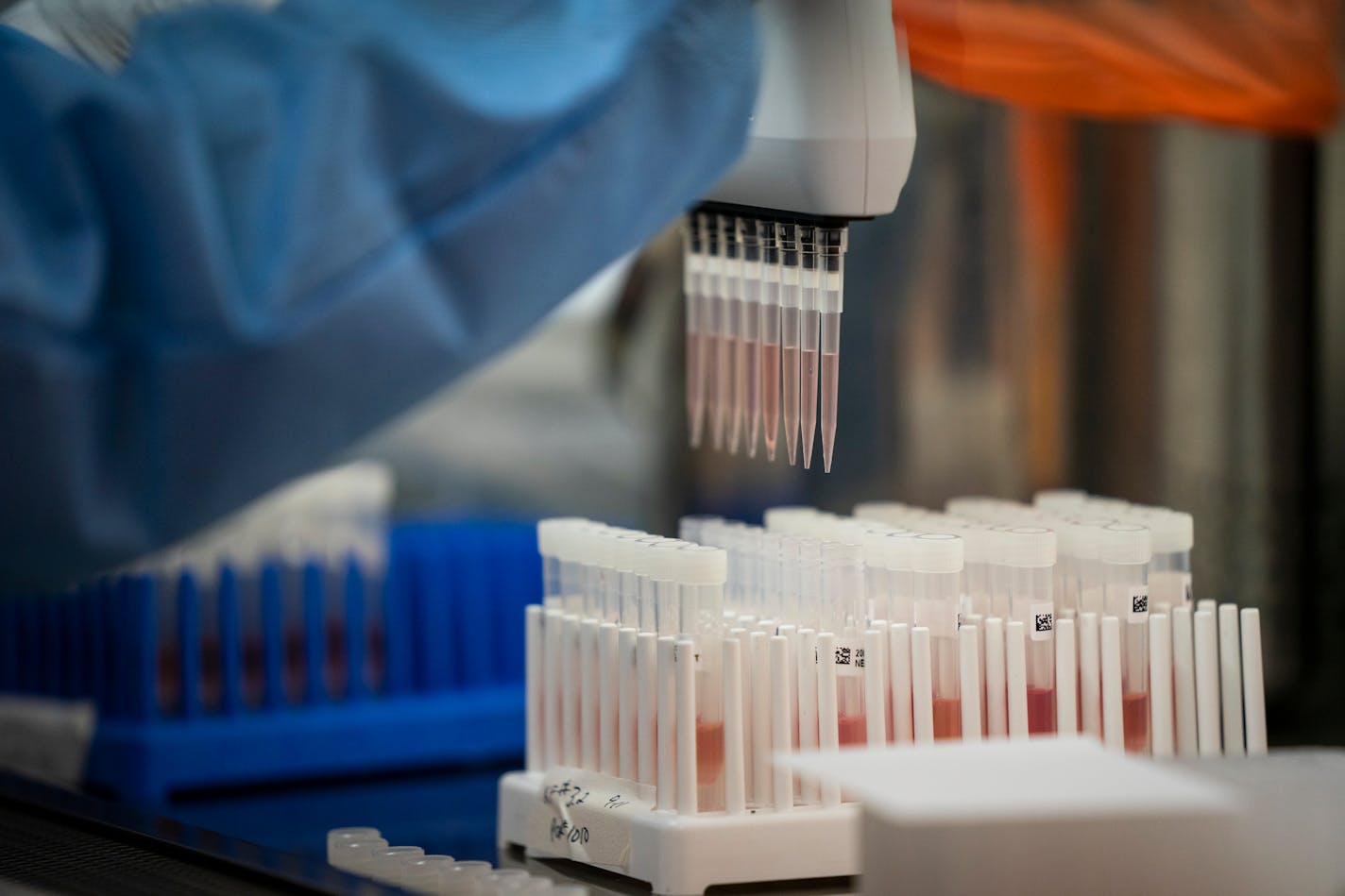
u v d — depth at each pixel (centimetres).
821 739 218
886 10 222
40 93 169
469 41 186
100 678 314
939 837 172
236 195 175
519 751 337
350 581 327
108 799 304
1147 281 433
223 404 175
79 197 169
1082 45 299
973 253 455
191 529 178
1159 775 175
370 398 184
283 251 177
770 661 216
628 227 198
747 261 238
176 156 169
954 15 276
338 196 178
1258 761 199
